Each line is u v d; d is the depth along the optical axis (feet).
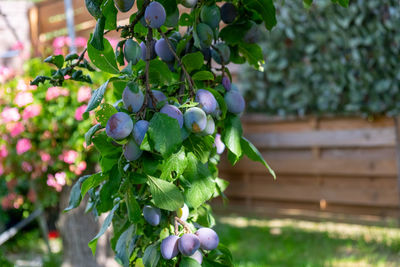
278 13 17.19
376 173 16.85
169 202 3.50
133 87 3.40
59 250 15.89
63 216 11.71
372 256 13.78
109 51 3.83
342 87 16.49
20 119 10.92
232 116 4.17
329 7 15.90
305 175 18.84
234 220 20.01
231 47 4.79
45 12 16.57
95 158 10.45
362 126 17.04
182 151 3.51
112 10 3.82
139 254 4.23
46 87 4.28
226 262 4.10
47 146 10.72
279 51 17.67
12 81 11.52
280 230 17.74
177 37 4.47
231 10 4.49
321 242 15.74
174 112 3.36
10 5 16.55
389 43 15.25
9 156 11.36
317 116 18.10
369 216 17.29
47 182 10.98
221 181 4.79
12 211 17.17
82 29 15.35
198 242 3.54
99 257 11.30
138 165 3.61
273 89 18.45
